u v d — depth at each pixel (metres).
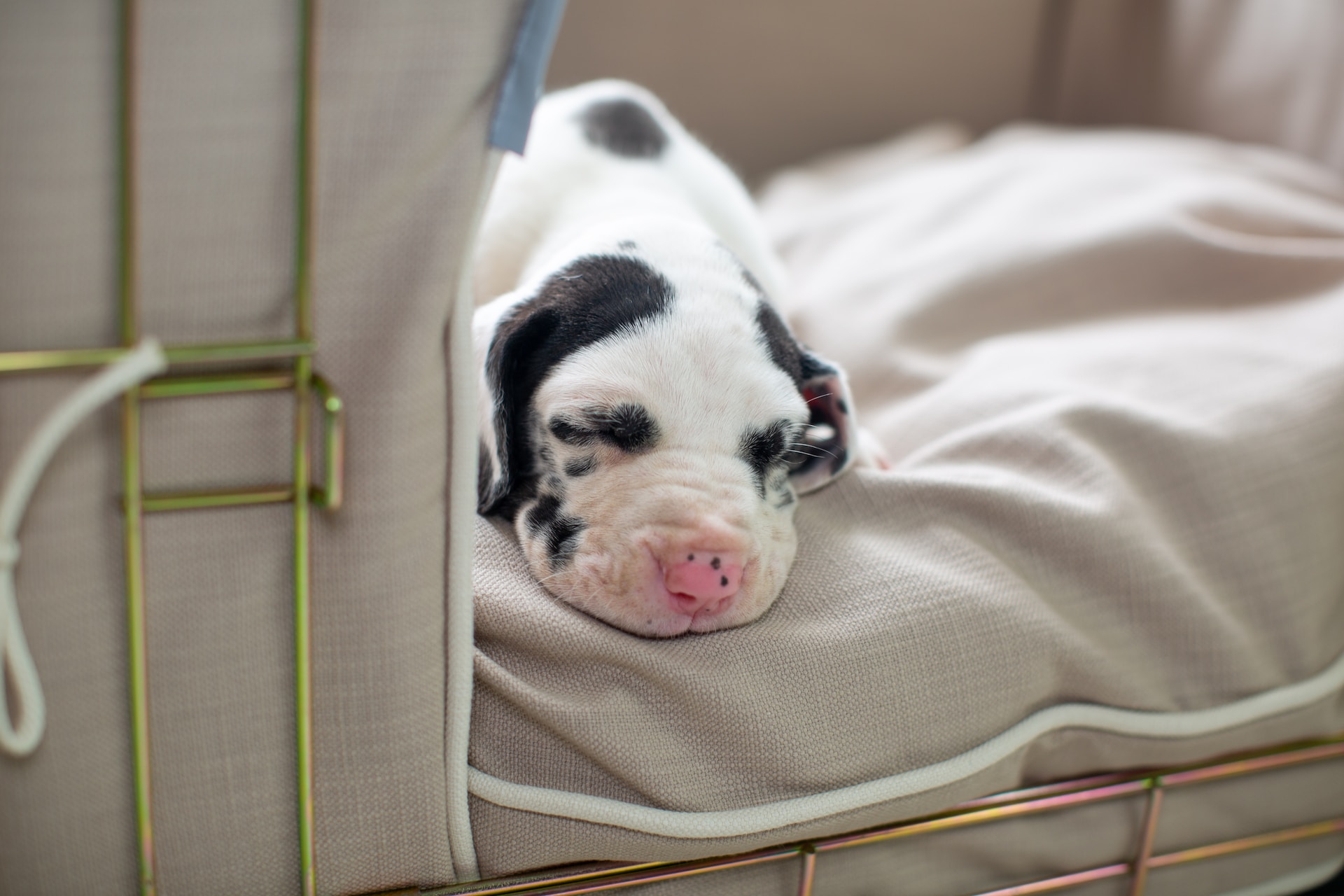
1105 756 1.04
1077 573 1.05
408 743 0.79
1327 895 1.27
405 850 0.82
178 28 0.60
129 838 0.74
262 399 0.69
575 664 0.90
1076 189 1.72
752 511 1.01
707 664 0.91
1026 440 1.16
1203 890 1.16
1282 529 1.12
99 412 0.65
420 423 0.73
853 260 1.70
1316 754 1.12
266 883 0.79
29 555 0.65
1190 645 1.06
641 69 2.29
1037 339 1.43
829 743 0.91
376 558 0.74
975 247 1.57
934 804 0.96
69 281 0.62
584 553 0.98
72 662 0.68
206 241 0.64
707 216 1.47
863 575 1.00
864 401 1.41
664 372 1.04
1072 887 1.09
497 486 1.05
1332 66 1.85
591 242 1.18
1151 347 1.34
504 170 1.44
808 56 2.38
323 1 0.63
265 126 0.64
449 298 0.72
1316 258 1.46
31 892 0.72
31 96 0.59
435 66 0.66
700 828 0.87
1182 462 1.14
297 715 0.75
